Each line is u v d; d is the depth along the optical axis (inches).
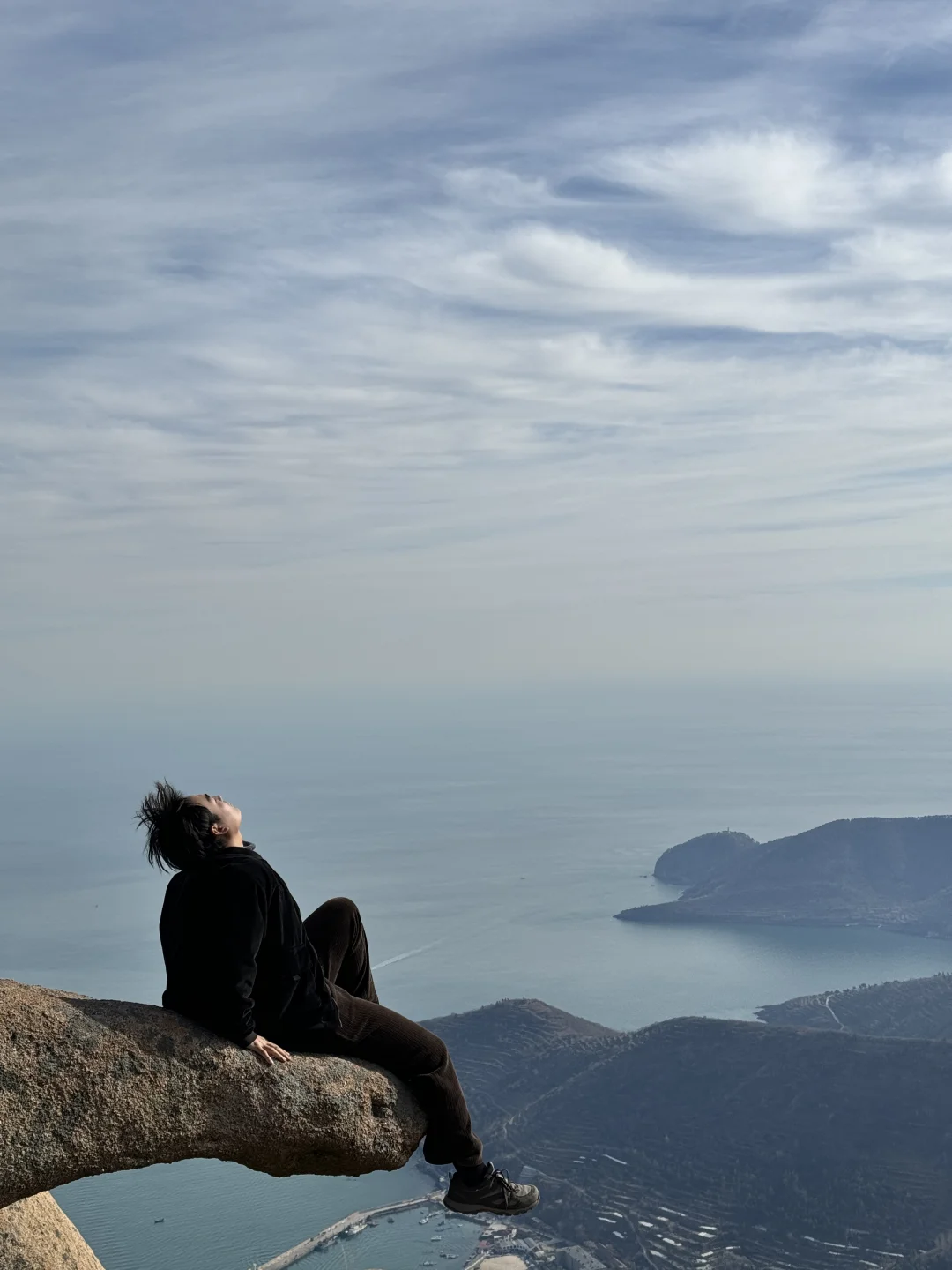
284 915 220.4
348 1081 222.1
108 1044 199.5
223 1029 209.2
